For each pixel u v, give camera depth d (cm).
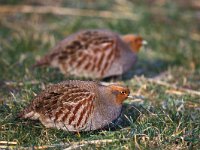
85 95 996
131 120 1047
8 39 1656
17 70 1384
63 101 1001
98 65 1373
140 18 1877
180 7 2069
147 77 1460
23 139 1004
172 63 1611
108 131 1019
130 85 1353
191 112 1155
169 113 1127
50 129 1031
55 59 1377
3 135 1023
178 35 1817
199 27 1917
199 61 1625
